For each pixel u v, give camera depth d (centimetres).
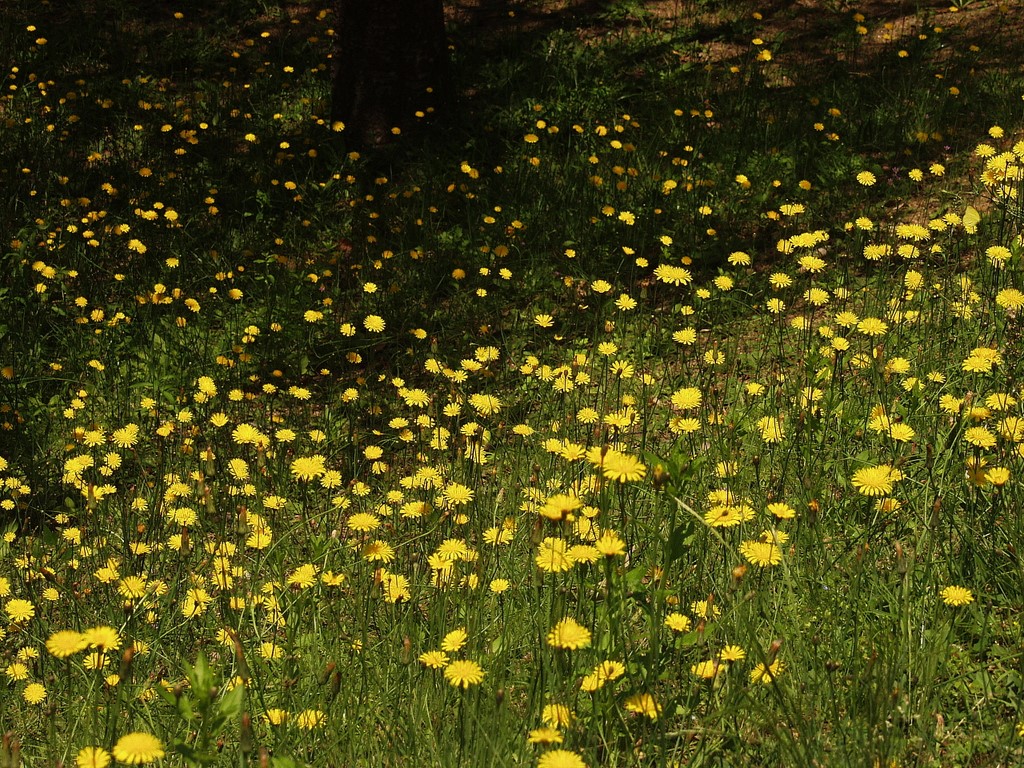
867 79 1041
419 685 360
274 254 854
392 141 1028
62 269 812
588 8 1312
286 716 336
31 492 589
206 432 645
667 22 1261
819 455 483
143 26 1343
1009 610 387
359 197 947
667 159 943
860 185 852
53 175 969
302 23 1359
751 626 347
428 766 333
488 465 572
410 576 446
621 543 318
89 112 1112
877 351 503
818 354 560
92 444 564
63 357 764
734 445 520
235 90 1188
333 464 615
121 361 754
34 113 1104
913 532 434
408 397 553
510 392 675
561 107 1088
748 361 646
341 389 712
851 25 1178
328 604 439
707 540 424
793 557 408
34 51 1252
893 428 433
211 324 809
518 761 324
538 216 880
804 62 1120
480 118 1076
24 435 650
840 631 379
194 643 442
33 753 380
